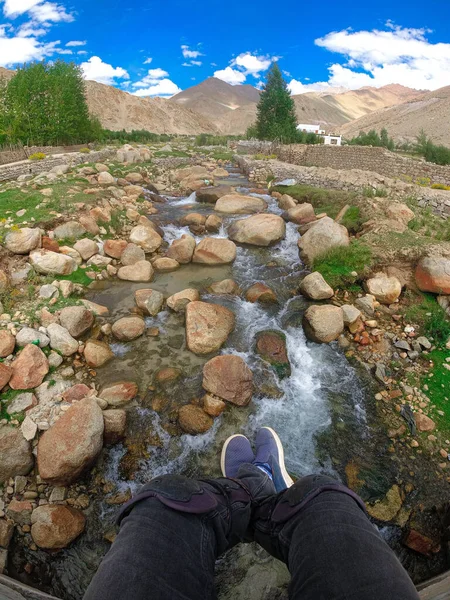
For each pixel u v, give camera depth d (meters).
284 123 31.52
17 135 21.25
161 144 30.64
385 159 16.98
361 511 1.13
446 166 14.80
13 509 3.91
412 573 3.66
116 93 118.25
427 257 7.58
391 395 5.50
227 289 8.10
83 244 8.70
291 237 10.60
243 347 6.50
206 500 1.18
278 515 1.25
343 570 0.89
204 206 13.59
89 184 13.09
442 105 75.19
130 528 1.00
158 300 7.40
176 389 5.54
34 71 22.78
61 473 4.08
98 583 0.84
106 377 5.71
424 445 4.75
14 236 7.82
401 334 6.66
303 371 6.09
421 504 4.14
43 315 6.43
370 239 8.80
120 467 4.52
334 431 5.07
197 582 0.95
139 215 11.16
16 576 3.46
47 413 4.80
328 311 6.74
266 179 17.27
